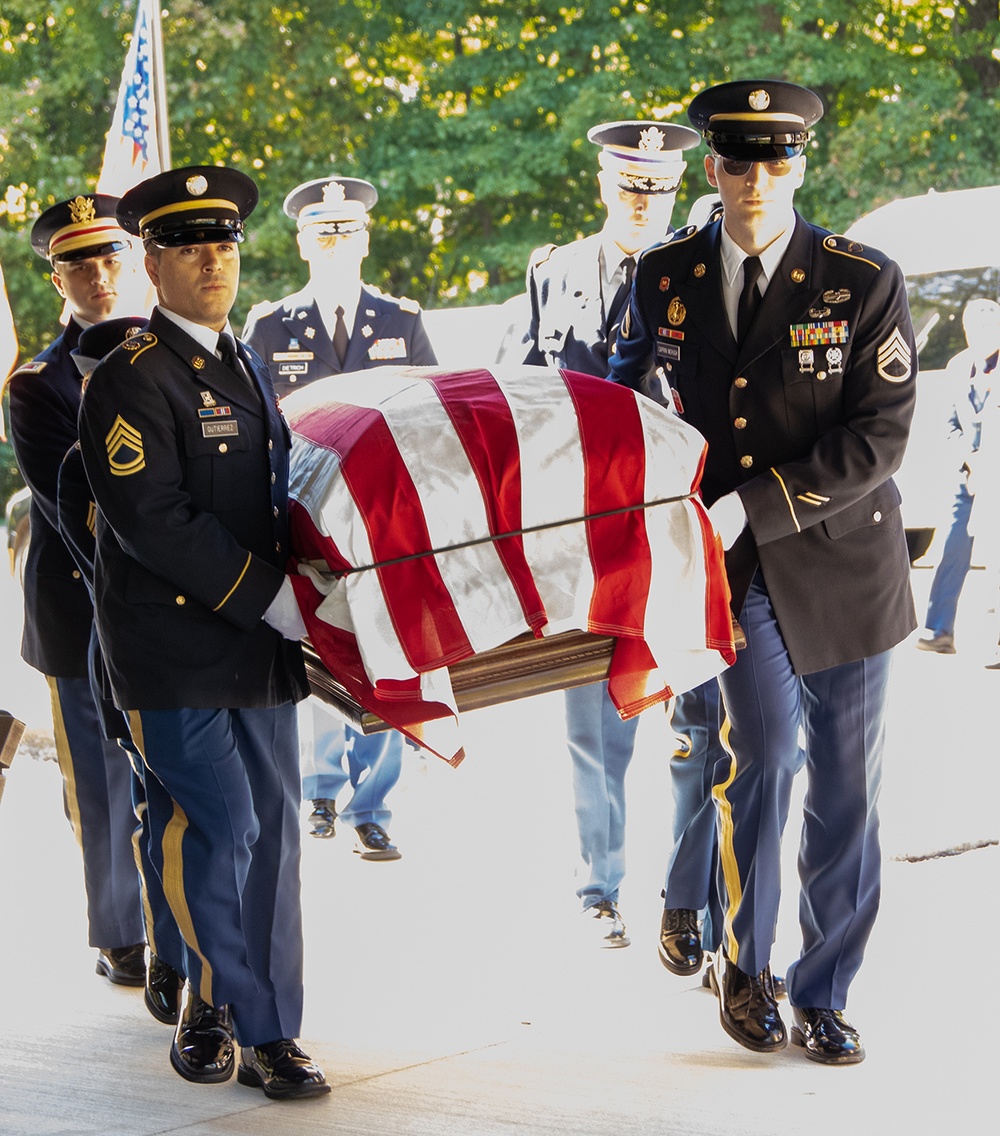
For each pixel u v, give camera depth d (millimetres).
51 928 6773
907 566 5312
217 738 4875
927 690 10805
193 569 4668
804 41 22750
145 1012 5727
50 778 9727
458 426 4730
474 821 8336
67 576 5867
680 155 6707
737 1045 5195
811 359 5055
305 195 8180
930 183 22594
